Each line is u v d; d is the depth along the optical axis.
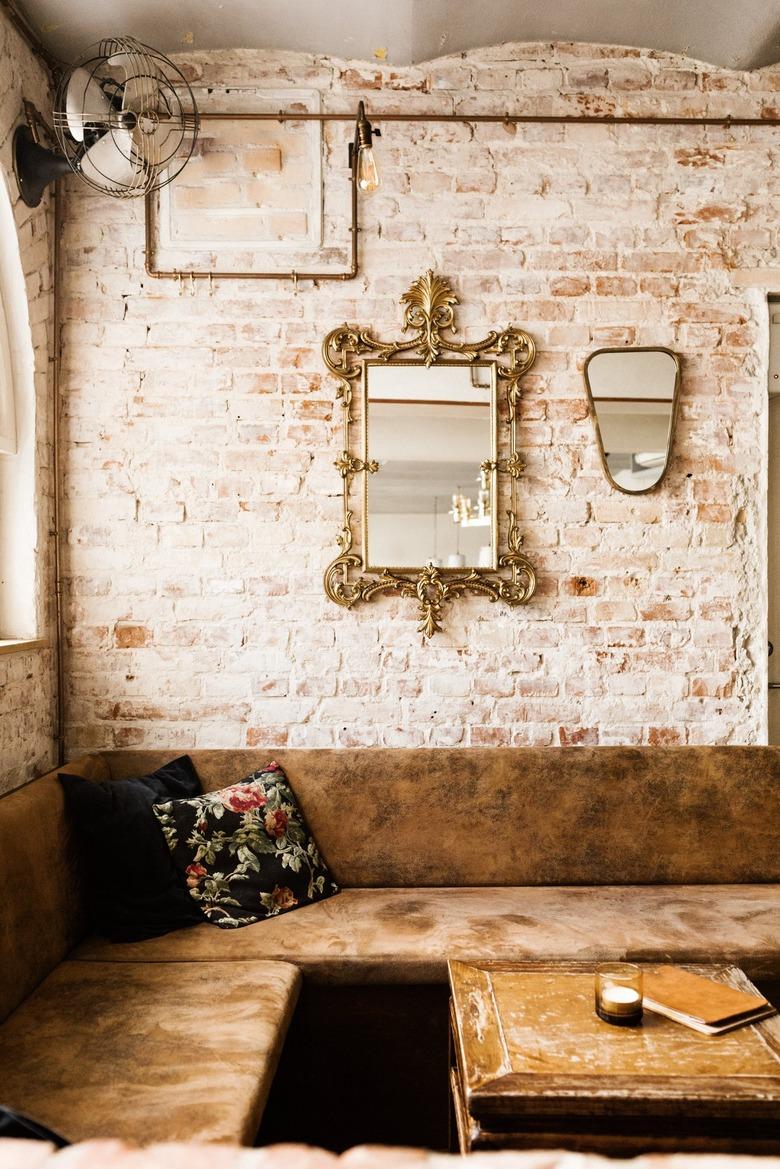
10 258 2.59
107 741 2.89
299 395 2.91
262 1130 2.15
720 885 2.70
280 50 2.90
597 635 2.94
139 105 2.43
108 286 2.89
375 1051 2.18
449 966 1.91
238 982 2.02
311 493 2.92
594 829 2.72
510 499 2.93
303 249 2.91
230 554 2.91
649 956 2.16
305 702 2.92
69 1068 1.64
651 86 2.95
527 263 2.94
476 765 2.75
